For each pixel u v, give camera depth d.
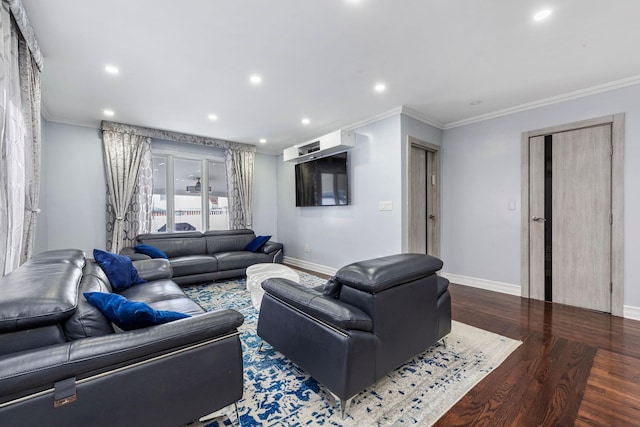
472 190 3.90
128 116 3.79
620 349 2.12
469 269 3.95
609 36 2.06
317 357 1.56
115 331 1.27
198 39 2.08
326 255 4.75
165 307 1.98
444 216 4.20
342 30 2.00
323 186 4.63
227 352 1.34
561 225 3.18
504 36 2.07
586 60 2.40
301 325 1.68
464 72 2.62
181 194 4.96
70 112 3.60
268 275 3.31
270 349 2.17
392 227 3.66
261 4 1.73
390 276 1.56
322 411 1.48
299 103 3.36
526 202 3.42
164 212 4.78
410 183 3.66
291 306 1.78
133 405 1.10
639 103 2.68
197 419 1.26
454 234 4.10
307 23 1.92
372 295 1.52
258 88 2.94
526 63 2.45
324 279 4.29
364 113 3.72
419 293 1.81
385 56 2.34
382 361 1.56
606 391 1.63
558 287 3.21
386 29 1.99
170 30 1.98
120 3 1.70
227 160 5.29
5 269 1.63
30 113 1.99
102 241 4.13
